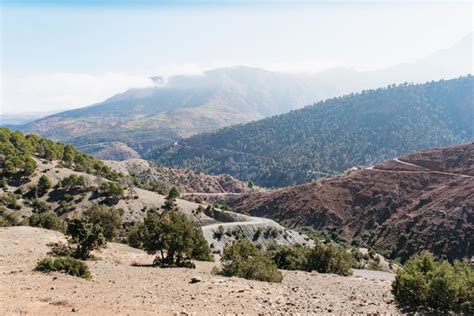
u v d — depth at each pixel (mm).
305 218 171375
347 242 145750
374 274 57125
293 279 29031
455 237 117375
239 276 26031
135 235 44656
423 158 185500
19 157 102188
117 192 100625
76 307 14086
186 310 14547
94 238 30125
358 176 185000
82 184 100875
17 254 27812
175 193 115312
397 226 137500
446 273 18125
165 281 21219
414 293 18234
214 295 17688
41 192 95812
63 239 38406
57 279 19344
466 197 132875
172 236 31062
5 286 16953
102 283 19594
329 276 32844
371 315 15570
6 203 84625
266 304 16391
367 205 163375
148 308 14547
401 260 119812
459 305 17484
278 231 112812
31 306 13789
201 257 37688
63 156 126188
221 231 100562
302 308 16094
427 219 131125
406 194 160250
